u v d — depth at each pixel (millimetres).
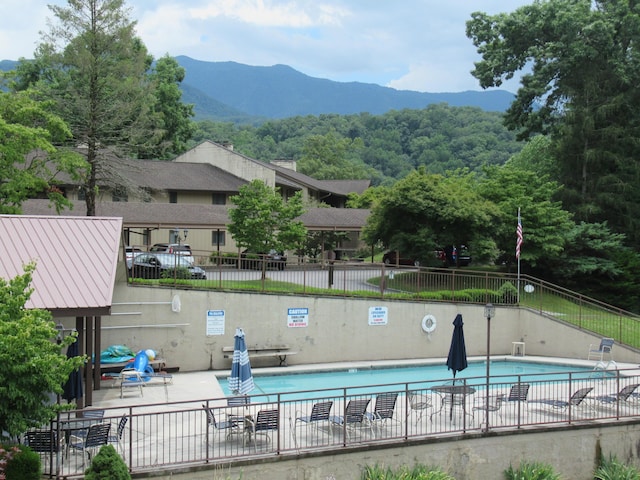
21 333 10797
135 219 39750
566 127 43031
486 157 136625
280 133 176875
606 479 16625
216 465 13508
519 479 15883
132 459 13578
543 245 34156
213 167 52844
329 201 69438
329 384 22266
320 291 25516
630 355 25641
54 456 13406
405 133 172000
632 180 42344
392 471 15000
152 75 60906
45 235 18109
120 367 21062
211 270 27047
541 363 26078
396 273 27828
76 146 33656
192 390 20188
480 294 27656
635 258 37500
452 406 16797
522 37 45344
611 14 43375
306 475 14273
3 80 28094
